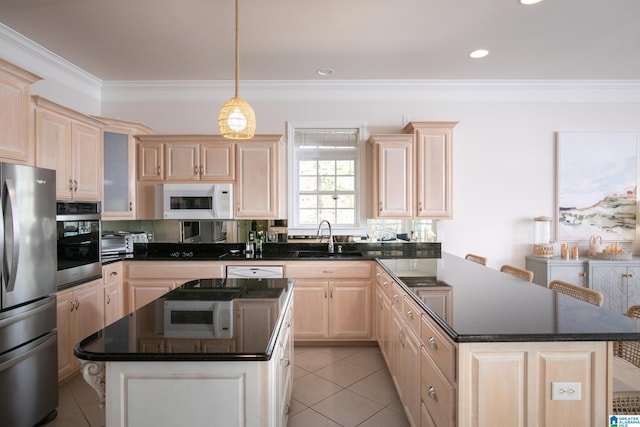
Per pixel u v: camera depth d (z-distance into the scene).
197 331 1.34
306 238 3.86
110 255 3.50
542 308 1.53
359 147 3.87
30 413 2.04
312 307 3.31
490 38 2.82
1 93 2.04
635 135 3.85
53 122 2.56
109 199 3.33
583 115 3.87
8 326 1.91
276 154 3.53
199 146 3.52
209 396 1.16
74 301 2.66
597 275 3.51
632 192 3.86
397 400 2.39
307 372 2.82
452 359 1.26
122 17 2.49
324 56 3.15
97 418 2.22
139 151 3.52
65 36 2.76
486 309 1.51
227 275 3.34
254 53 3.09
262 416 1.16
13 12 2.41
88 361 1.18
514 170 3.89
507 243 3.90
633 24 2.61
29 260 2.03
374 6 2.36
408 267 2.66
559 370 1.22
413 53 3.10
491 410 1.22
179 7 2.36
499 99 3.86
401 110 3.86
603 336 1.20
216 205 3.47
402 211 3.54
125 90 3.81
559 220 3.87
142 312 1.59
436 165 3.53
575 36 2.79
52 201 2.21
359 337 3.31
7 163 1.92
